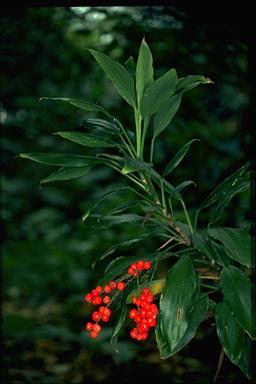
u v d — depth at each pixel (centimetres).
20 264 652
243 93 404
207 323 343
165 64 416
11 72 569
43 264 652
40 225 698
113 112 464
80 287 628
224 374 402
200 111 441
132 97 215
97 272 584
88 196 667
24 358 520
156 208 221
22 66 553
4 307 663
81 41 508
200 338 432
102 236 595
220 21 363
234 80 400
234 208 397
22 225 702
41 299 652
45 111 650
